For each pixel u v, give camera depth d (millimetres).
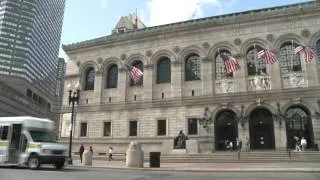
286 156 32000
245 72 38969
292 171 21906
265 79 38031
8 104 112438
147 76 43781
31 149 23141
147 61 44219
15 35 133125
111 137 44156
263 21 39281
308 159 31281
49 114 169375
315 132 34812
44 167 25891
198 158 33875
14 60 131125
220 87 39750
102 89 46594
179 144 36250
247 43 39500
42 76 155125
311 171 21672
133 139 42625
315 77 36156
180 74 41906
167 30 43531
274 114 36719
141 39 45250
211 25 41344
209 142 38531
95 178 16531
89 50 48719
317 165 26438
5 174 18156
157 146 41062
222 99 39156
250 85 38531
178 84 41688
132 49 45656
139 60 45094
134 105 43750
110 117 44969
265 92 37562
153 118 42219
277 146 35906
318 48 37094
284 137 35906
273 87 37406
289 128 36531
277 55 38031
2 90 108812
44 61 155500
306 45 37125
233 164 29719
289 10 38188
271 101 37219
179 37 42969
